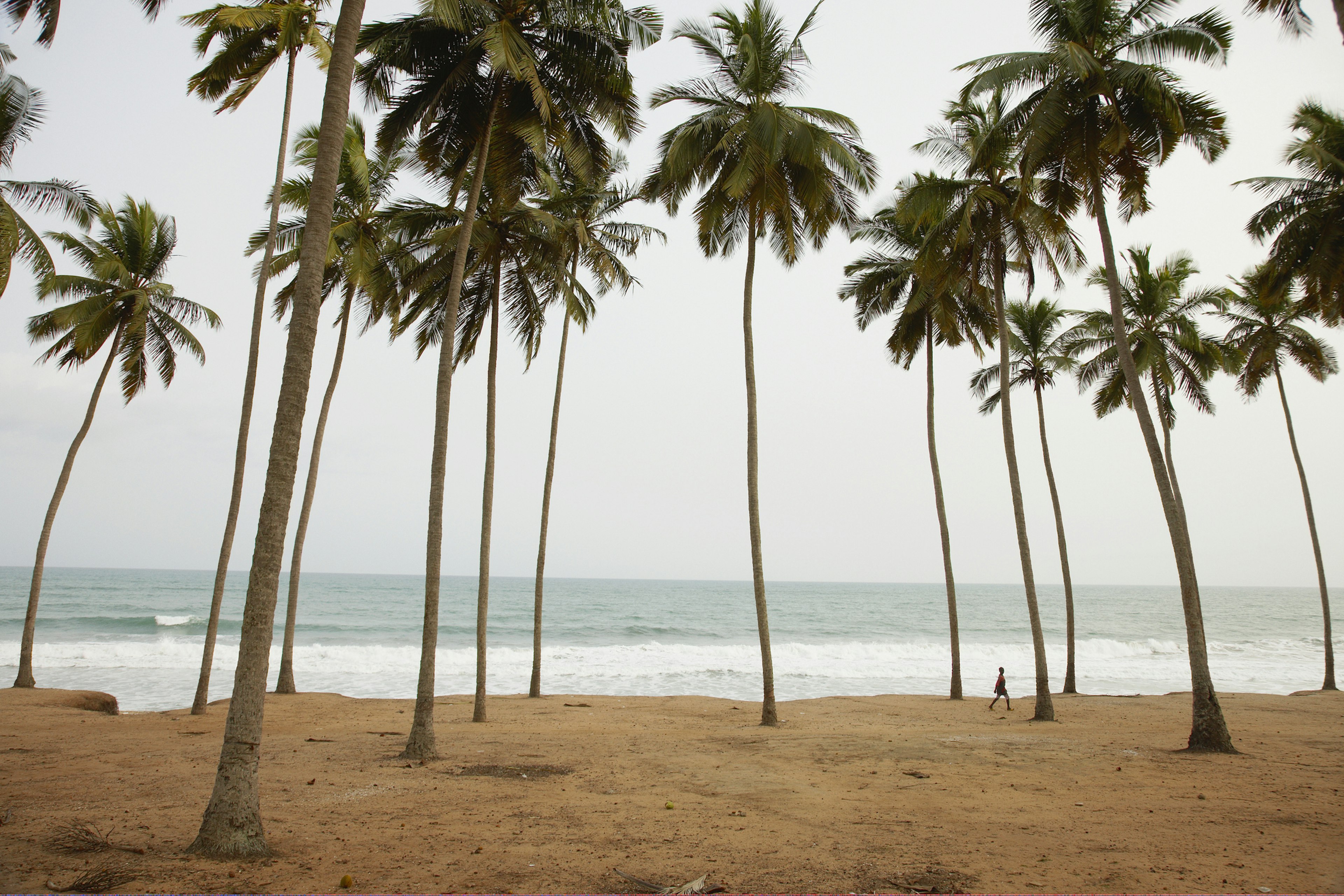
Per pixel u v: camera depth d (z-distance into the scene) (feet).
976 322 68.03
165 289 62.59
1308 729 47.60
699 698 66.23
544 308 57.31
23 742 38.81
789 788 29.09
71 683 78.74
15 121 49.67
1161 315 66.85
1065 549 74.38
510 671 95.20
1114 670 107.04
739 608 275.80
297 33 48.80
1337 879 18.31
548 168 47.85
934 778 31.17
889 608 297.12
